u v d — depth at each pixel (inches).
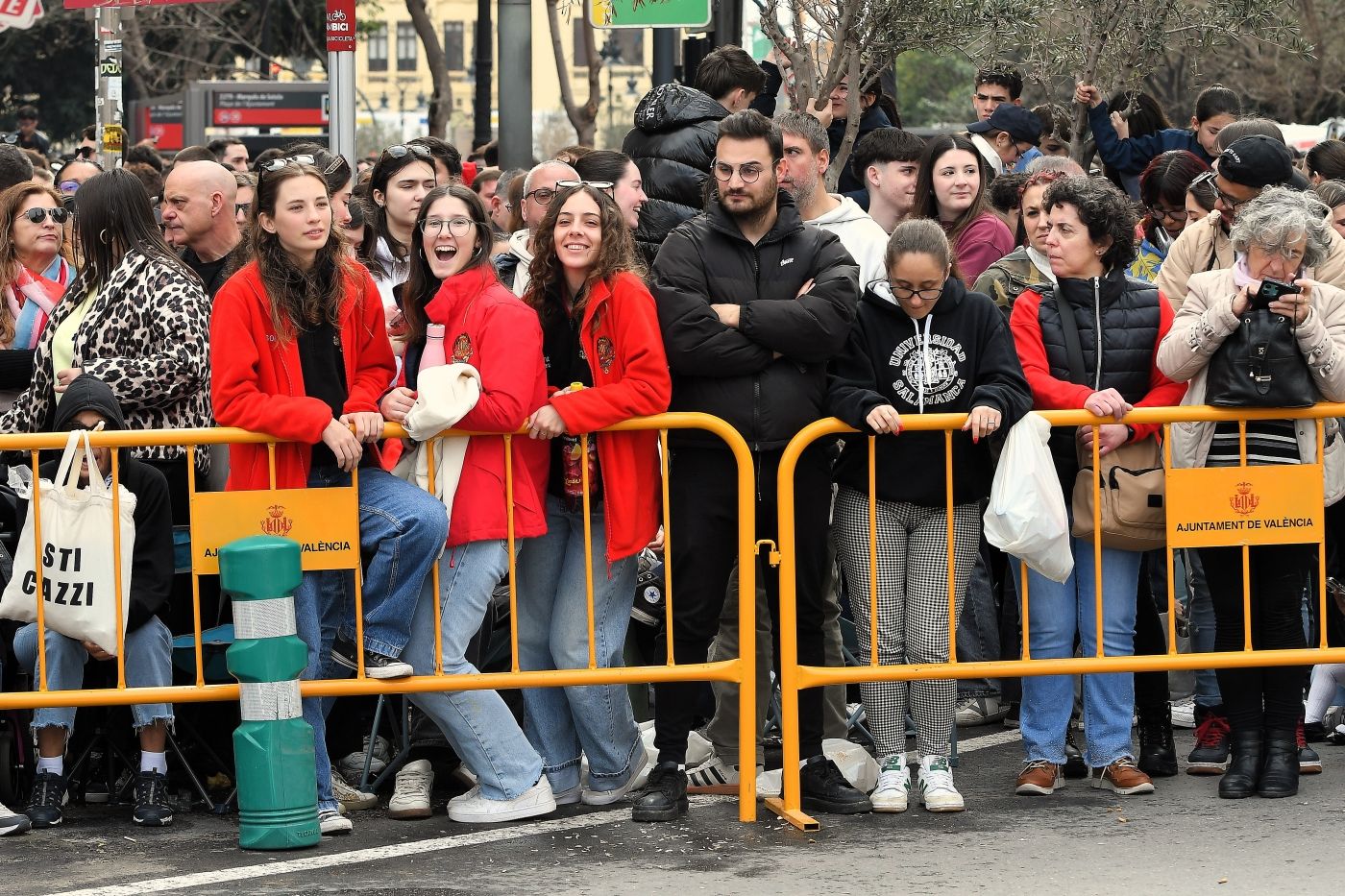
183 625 378.0
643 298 334.3
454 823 346.6
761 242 342.3
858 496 350.3
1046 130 609.9
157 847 331.0
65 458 327.6
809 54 519.2
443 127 1140.5
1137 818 341.4
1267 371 337.4
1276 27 665.0
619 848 326.0
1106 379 353.7
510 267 409.7
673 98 438.3
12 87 2164.1
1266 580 356.8
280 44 1975.9
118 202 376.2
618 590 346.0
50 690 333.7
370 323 345.7
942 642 348.5
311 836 329.1
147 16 1950.1
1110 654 356.2
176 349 366.9
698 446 340.5
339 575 351.3
